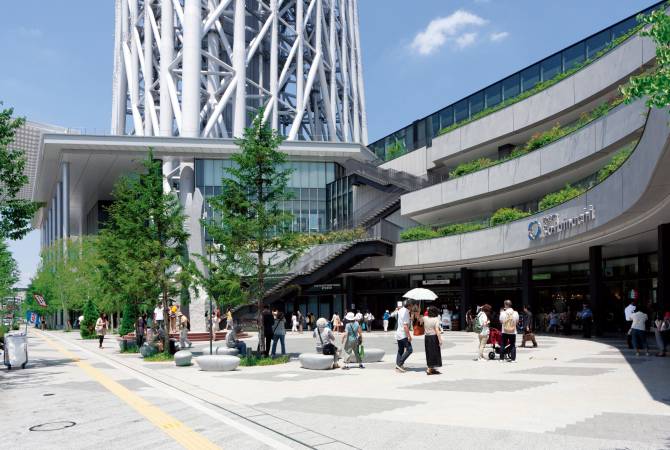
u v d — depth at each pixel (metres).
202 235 34.50
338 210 61.47
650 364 16.66
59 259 67.56
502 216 36.94
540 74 44.41
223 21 86.38
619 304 33.78
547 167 34.78
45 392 14.17
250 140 21.52
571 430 8.14
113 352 28.84
